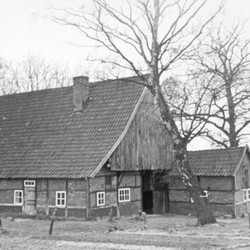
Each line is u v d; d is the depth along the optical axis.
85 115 36.62
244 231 21.91
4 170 35.62
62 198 32.81
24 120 39.72
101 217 32.44
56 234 21.98
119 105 35.72
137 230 23.27
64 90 40.22
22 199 34.72
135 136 35.09
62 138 35.84
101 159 32.06
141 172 36.53
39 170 33.94
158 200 38.81
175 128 25.84
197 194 25.48
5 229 24.23
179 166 25.77
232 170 36.22
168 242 17.88
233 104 41.62
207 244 17.22
